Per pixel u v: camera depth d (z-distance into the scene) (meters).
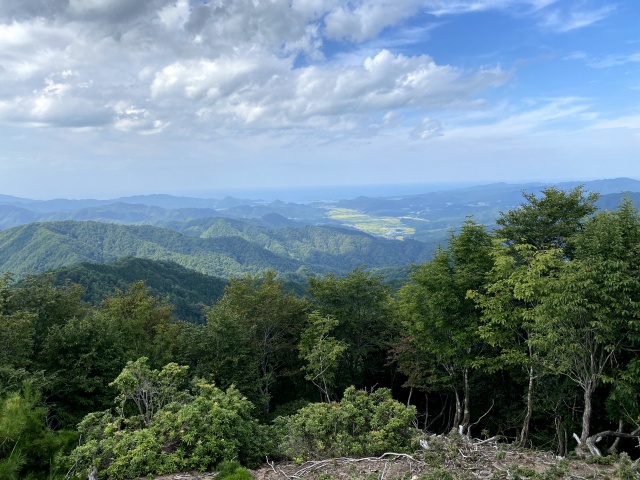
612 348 8.99
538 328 10.01
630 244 9.41
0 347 13.41
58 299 18.67
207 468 7.29
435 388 15.48
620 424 9.80
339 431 8.41
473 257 13.25
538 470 6.49
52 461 6.28
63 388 13.48
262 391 18.42
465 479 5.86
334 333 19.27
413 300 14.30
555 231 14.61
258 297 19.66
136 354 17.05
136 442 7.14
